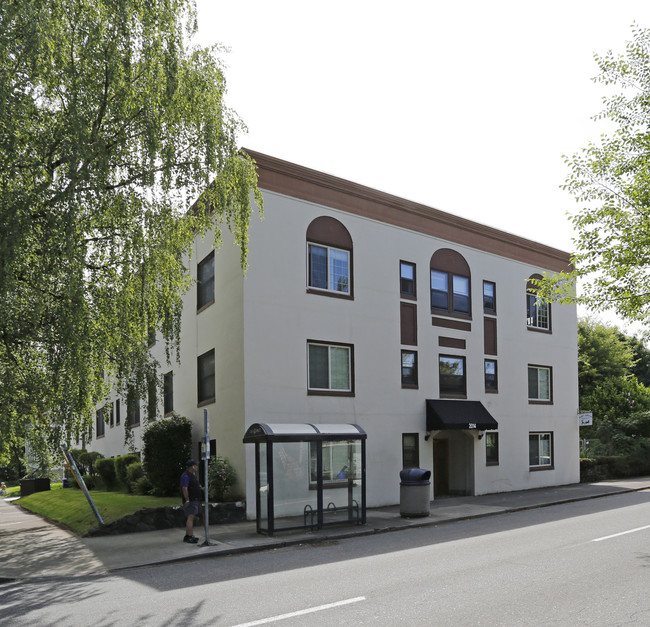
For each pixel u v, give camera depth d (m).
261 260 17.55
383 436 19.62
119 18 12.07
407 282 21.23
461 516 16.84
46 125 12.12
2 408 12.37
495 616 6.88
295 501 14.65
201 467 19.12
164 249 13.58
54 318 11.92
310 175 18.89
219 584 9.17
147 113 12.62
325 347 18.78
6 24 10.96
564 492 23.06
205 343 19.61
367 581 8.92
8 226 10.95
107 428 34.81
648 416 33.59
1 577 10.40
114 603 8.22
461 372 22.52
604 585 8.23
